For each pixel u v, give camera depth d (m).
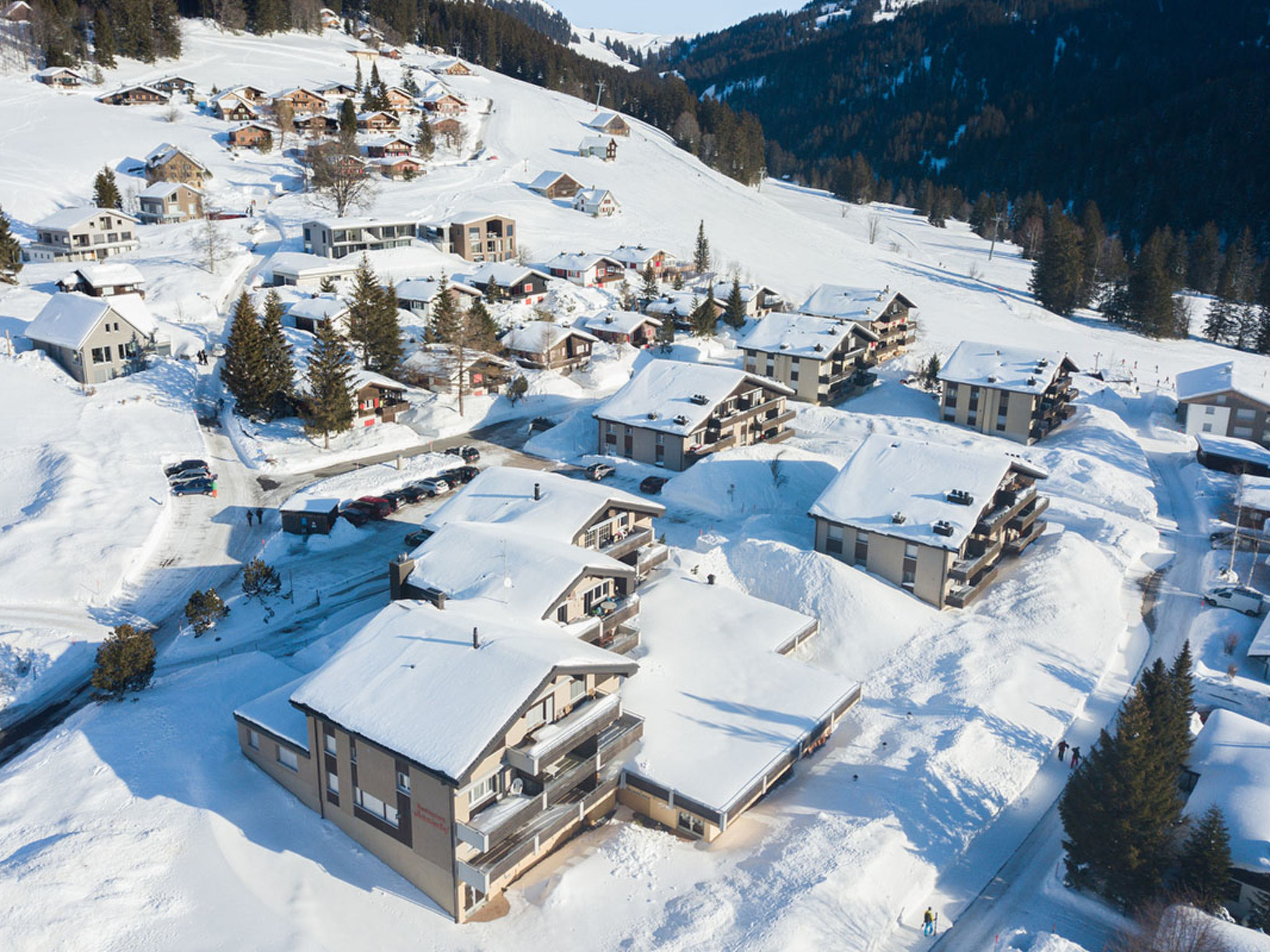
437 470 69.81
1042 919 33.66
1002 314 133.00
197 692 43.12
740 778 37.16
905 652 49.75
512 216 138.75
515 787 33.88
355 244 115.56
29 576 52.38
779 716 41.50
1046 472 60.22
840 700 42.88
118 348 79.56
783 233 159.88
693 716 41.34
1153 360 117.38
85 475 63.03
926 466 57.62
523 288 109.94
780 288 130.88
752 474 67.00
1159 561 60.91
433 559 44.56
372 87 187.25
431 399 82.94
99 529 57.38
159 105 165.12
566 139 188.12
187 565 56.09
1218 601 54.78
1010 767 41.34
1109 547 61.31
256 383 74.12
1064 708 45.66
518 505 49.66
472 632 36.09
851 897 33.22
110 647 42.78
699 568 55.56
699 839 36.84
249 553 57.94
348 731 32.78
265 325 77.06
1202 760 38.84
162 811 35.59
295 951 29.70
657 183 172.12
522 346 91.62
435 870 32.25
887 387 95.81
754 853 35.81
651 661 45.38
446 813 31.02
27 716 43.00
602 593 44.16
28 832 34.38
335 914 31.72
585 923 32.06
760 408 75.81
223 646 48.12
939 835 37.19
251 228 123.75
